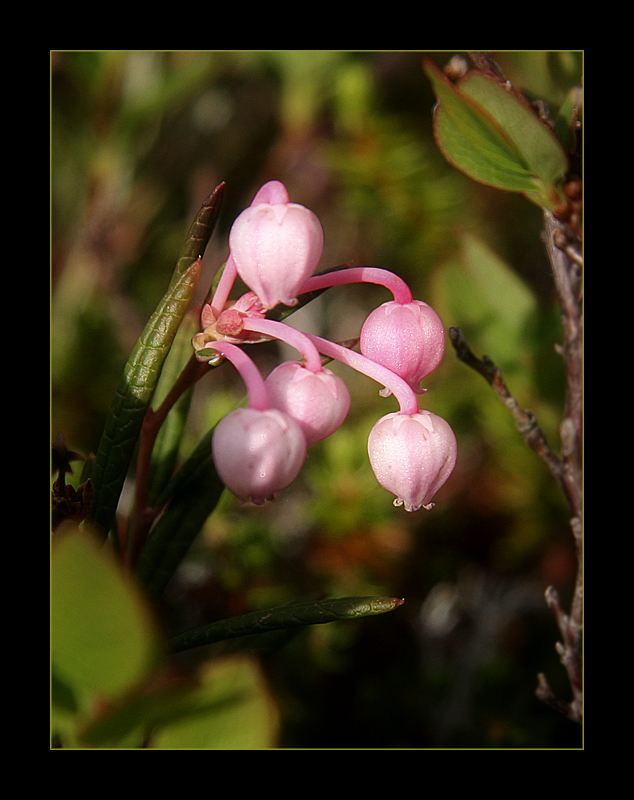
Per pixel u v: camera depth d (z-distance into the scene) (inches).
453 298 8.3
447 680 8.3
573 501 7.3
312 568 8.4
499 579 8.6
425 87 10.2
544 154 6.9
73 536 6.2
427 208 9.5
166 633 8.1
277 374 6.9
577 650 7.3
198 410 9.4
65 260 10.1
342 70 10.2
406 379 7.0
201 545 8.3
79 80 9.8
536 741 8.0
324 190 11.0
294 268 6.7
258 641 7.3
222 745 6.5
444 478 6.9
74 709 6.4
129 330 10.0
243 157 11.1
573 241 7.1
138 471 7.0
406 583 8.5
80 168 10.2
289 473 6.7
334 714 8.2
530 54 7.4
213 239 10.9
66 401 8.9
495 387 7.3
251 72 11.0
